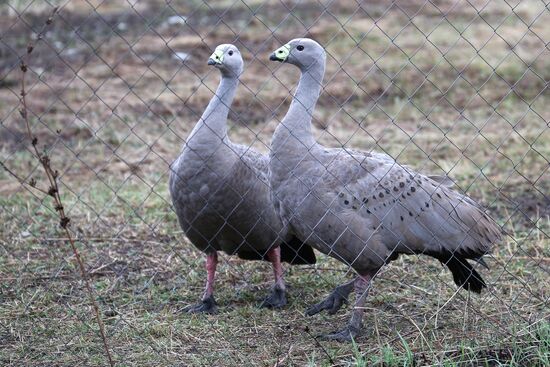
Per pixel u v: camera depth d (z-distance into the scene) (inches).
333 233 374.9
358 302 381.7
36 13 1152.8
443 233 383.9
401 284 424.2
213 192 402.6
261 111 823.7
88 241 495.5
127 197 570.3
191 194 405.7
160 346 362.3
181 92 869.2
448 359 339.3
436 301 415.8
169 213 542.0
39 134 721.6
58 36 1069.1
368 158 384.2
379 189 376.8
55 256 461.7
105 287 433.4
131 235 510.0
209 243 413.1
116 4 1252.5
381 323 393.1
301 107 379.9
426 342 353.1
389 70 946.1
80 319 374.9
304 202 374.3
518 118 798.5
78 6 1214.9
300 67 389.1
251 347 366.3
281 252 455.2
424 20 1189.7
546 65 968.3
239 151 414.9
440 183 398.0
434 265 465.1
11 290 422.6
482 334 369.7
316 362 349.4
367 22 1167.6
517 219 539.8
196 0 1278.3
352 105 846.5
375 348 358.6
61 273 448.5
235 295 437.7
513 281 439.5
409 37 1088.8
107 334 373.1
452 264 399.5
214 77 935.7
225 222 409.4
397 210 378.6
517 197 582.2
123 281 445.4
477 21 1184.8
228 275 460.8
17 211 537.0
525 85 907.4
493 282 437.4
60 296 414.9
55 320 388.5
